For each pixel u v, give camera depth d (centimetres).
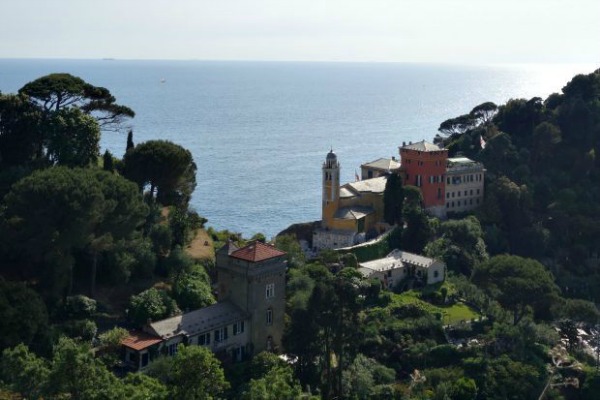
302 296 11862
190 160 14138
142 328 10162
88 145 13438
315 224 16975
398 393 10925
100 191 10356
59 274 10294
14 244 10281
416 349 12250
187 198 14575
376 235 16738
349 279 12669
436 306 14225
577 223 18538
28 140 13125
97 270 11344
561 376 12312
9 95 13200
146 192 14000
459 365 12119
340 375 10462
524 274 13388
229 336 10744
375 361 11781
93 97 14088
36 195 9906
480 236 17325
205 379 8069
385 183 17675
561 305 13700
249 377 10244
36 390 7481
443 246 16412
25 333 8962
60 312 10200
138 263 11569
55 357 7750
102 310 10706
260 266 11025
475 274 14112
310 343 10438
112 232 10869
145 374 9031
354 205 16938
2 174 12062
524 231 18188
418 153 17862
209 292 11600
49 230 10012
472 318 13762
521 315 13425
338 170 16562
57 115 13275
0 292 8981
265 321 11250
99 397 7344
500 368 11762
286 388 8200
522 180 19588
